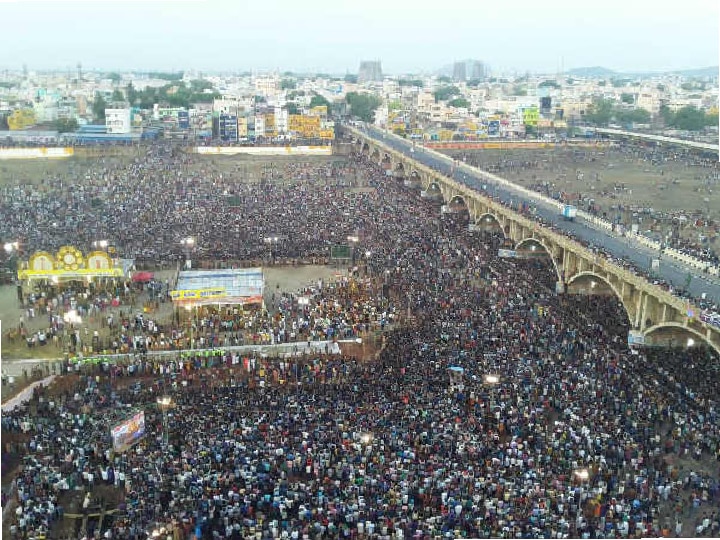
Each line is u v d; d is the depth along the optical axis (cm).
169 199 12356
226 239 9944
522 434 4678
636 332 6656
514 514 3756
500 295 7756
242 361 6222
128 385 5669
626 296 6919
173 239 9888
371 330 6894
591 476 4241
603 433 4706
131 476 4131
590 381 5534
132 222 10719
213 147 18962
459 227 11506
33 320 7131
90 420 4797
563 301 7938
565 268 8212
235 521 3684
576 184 16538
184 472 4078
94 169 15675
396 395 5178
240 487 3947
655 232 11175
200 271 7850
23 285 7981
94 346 6456
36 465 4172
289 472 4150
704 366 6100
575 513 3838
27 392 5494
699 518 3988
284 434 4509
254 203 12119
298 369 5931
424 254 9331
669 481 4275
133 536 3581
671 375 5919
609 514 3831
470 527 3625
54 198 12431
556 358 6009
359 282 8275
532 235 9350
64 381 5725
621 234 9531
